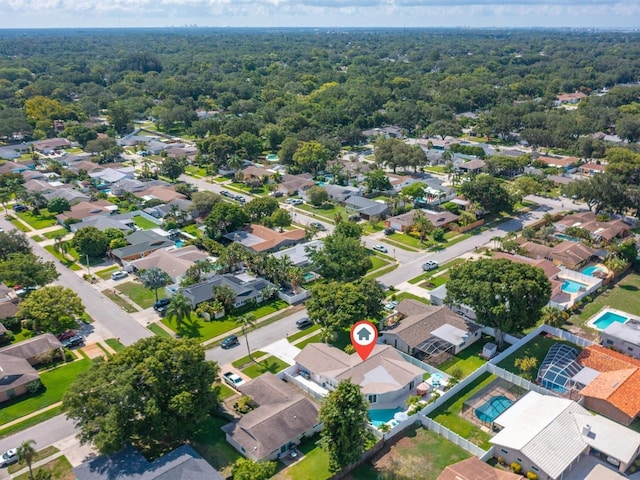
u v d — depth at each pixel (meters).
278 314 106.81
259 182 191.38
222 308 105.56
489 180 156.88
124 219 155.88
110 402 66.81
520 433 69.31
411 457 69.31
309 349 89.62
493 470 64.56
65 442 73.00
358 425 65.12
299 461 69.19
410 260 131.75
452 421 76.31
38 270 113.25
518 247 130.88
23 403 80.88
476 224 153.75
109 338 98.00
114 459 65.44
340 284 98.81
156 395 68.44
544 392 81.25
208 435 73.69
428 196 171.88
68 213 157.50
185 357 70.50
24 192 167.00
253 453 67.38
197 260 126.00
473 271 93.50
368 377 81.50
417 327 94.94
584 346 94.12
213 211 144.25
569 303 108.62
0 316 101.69
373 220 155.75
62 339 96.62
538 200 177.12
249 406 78.25
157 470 62.88
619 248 126.81
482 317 91.69
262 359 91.75
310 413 74.25
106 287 118.00
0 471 67.50
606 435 69.12
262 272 120.50
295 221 159.00
